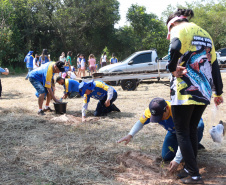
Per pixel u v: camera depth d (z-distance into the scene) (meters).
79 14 30.19
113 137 4.53
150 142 4.22
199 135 3.52
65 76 9.66
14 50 23.28
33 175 3.10
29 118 5.84
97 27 32.88
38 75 6.30
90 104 7.70
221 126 3.54
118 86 12.29
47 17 29.30
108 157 3.64
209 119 4.05
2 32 21.69
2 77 17.36
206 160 3.45
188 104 2.56
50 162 3.49
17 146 4.14
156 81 13.47
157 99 3.02
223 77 14.75
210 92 2.66
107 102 5.70
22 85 12.93
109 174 3.10
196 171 2.73
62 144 4.21
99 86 5.75
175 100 2.62
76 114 6.36
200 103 2.55
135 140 4.32
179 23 2.77
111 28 33.75
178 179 2.93
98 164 3.41
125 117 5.98
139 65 12.48
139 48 33.69
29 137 4.58
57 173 3.16
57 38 31.50
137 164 3.33
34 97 9.12
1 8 22.67
